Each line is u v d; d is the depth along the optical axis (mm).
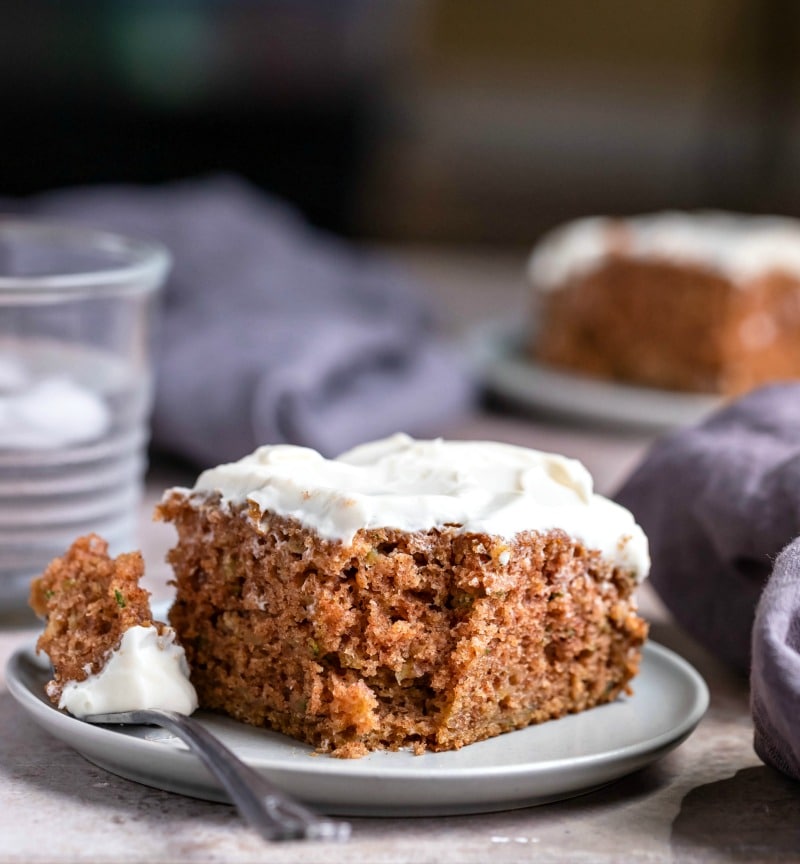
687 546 559
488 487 516
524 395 794
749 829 476
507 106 1591
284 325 747
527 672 508
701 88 1556
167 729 487
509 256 1512
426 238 1569
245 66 1264
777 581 489
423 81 1524
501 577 498
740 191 1549
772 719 477
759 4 1518
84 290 583
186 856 457
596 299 839
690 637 570
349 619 494
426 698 500
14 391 575
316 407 716
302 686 499
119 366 593
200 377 696
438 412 764
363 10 1296
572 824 475
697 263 816
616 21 1563
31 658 525
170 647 501
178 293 816
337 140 1302
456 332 966
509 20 1582
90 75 1229
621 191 1582
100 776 490
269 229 872
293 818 430
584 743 501
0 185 1238
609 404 777
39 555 575
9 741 506
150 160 1259
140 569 509
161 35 1239
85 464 578
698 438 581
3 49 1210
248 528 506
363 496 496
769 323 836
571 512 515
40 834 464
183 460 721
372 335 754
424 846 463
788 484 540
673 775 500
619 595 523
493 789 469
